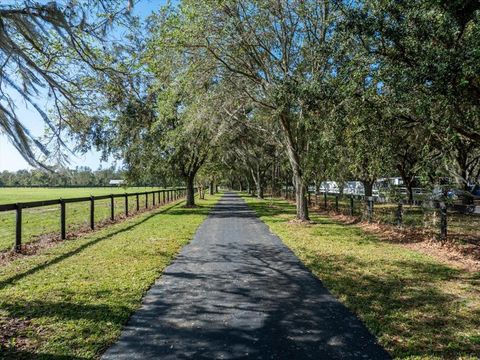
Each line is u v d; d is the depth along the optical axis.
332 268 7.43
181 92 13.99
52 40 4.90
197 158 26.30
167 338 4.17
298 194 16.08
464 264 7.76
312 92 8.85
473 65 5.57
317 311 5.04
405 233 11.73
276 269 7.40
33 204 9.41
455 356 3.78
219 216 18.94
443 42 6.39
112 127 6.03
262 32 14.37
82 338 4.13
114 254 8.58
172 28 11.95
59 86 4.25
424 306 5.22
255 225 14.94
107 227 13.75
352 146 9.38
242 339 4.14
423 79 6.10
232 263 7.93
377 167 9.52
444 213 9.84
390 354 3.81
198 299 5.52
